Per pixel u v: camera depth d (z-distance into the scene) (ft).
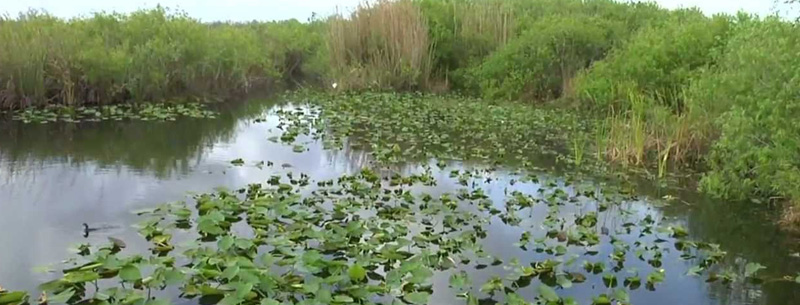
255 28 79.10
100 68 43.39
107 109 41.93
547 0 70.64
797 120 22.03
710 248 19.74
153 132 36.11
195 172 27.17
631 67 42.86
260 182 25.59
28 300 14.62
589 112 45.09
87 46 44.47
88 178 25.71
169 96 47.88
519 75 52.54
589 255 18.99
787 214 22.90
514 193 24.72
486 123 40.91
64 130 35.50
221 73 52.16
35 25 44.60
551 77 52.03
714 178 25.93
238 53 54.75
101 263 15.80
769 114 23.12
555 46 52.65
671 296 16.47
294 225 19.22
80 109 41.42
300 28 80.89
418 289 15.88
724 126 25.79
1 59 39.63
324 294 14.39
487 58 57.31
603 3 68.28
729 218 23.20
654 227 21.72
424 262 17.19
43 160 28.63
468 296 15.19
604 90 43.78
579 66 51.39
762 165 23.52
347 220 20.65
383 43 58.23
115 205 22.13
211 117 41.52
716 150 27.43
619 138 31.83
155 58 46.80
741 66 26.91
